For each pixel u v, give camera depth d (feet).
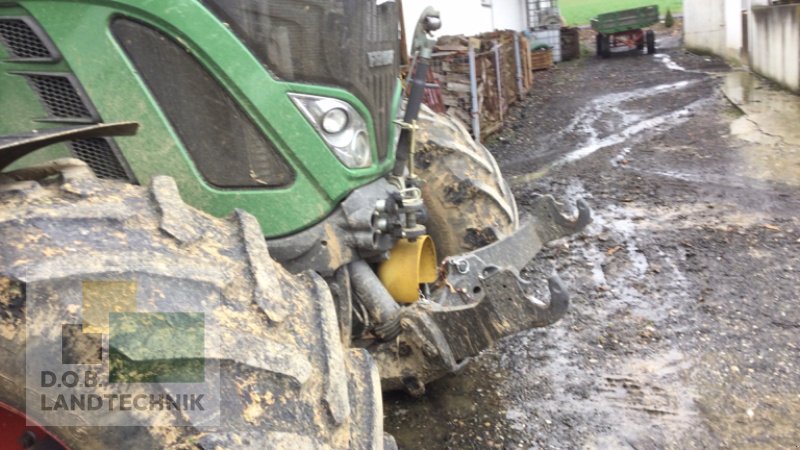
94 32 7.11
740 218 19.84
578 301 15.05
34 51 7.27
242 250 5.88
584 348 13.01
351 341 9.31
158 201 5.82
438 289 9.98
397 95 9.27
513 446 10.26
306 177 7.84
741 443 10.12
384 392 11.61
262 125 7.55
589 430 10.57
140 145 7.43
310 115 7.72
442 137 12.25
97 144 7.51
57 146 7.46
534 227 10.75
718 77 50.31
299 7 7.47
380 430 5.95
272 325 5.43
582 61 74.28
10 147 5.17
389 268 9.24
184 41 7.17
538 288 15.81
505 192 12.66
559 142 33.01
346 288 8.41
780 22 42.65
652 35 75.10
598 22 75.56
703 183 23.73
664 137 31.81
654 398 11.32
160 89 7.30
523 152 31.50
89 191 5.65
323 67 7.75
